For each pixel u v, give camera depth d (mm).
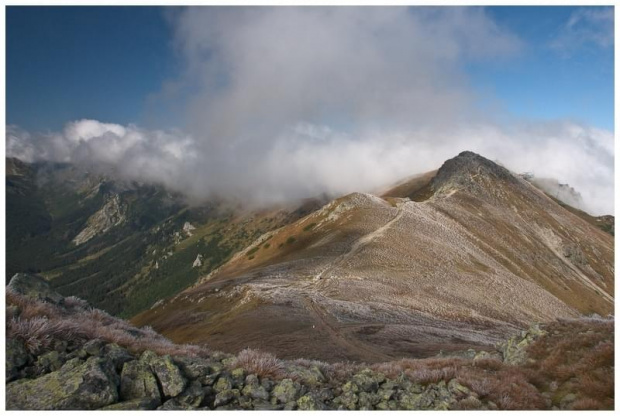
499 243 147000
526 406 10648
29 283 13500
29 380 7570
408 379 12102
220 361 10828
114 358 8594
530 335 16750
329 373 11633
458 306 67312
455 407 10258
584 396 11188
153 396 7934
